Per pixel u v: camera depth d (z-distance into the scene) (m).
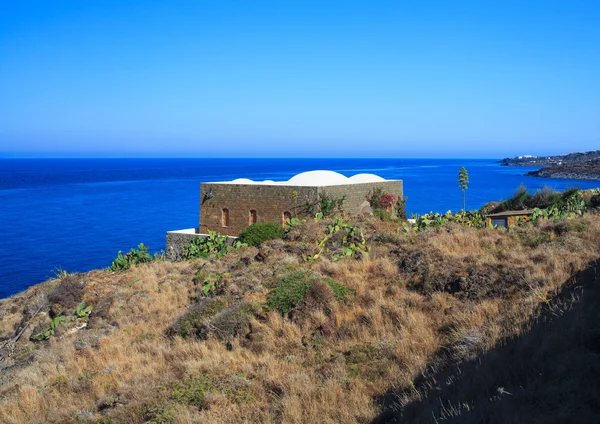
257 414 10.50
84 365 15.46
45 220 98.12
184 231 41.06
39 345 20.47
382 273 16.62
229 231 38.75
